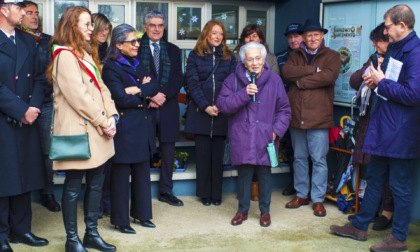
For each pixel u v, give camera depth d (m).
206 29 4.86
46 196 4.78
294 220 4.55
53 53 3.43
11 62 3.69
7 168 3.65
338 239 4.09
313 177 4.78
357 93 4.57
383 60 3.88
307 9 5.59
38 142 3.91
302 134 4.83
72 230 3.62
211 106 4.82
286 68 4.81
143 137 4.09
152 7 5.83
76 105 3.38
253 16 6.16
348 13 5.09
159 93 4.72
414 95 3.52
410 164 3.79
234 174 5.30
